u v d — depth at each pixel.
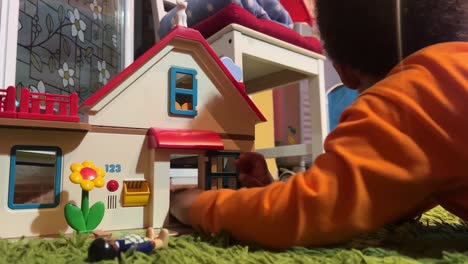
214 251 0.46
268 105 1.71
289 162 1.69
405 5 0.50
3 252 0.44
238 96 0.76
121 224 0.61
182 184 1.16
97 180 0.56
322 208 0.43
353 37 0.52
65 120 0.57
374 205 0.42
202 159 0.70
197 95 0.71
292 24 1.21
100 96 0.61
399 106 0.43
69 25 1.10
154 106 0.67
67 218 0.55
